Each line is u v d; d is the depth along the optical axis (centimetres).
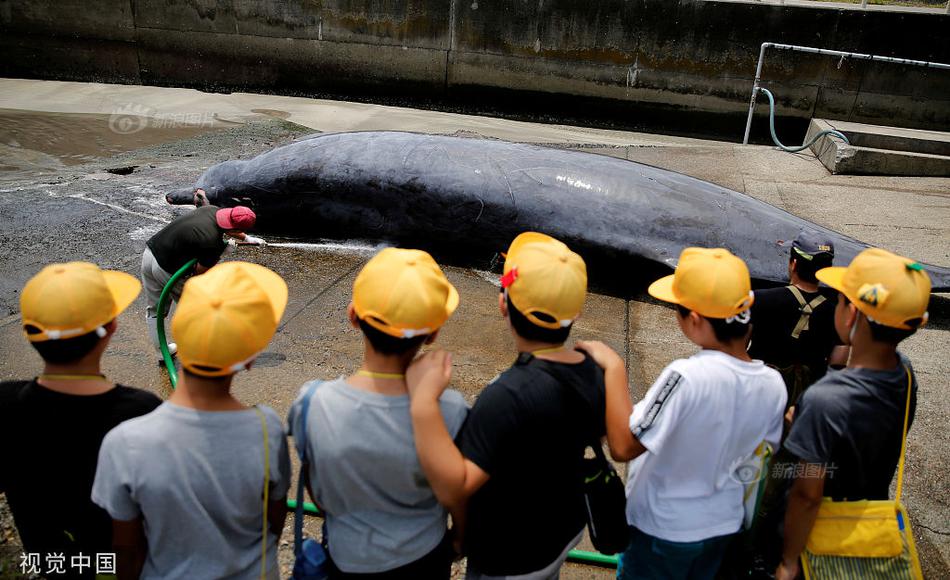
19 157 927
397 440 194
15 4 1465
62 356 202
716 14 1270
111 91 1438
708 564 228
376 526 204
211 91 1511
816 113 1294
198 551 193
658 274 564
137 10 1466
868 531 213
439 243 622
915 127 1252
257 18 1442
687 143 1302
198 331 179
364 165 613
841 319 221
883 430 210
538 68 1381
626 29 1317
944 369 459
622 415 210
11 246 617
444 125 1298
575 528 215
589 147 969
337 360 448
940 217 734
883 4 1312
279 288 230
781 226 555
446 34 1388
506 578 210
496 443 193
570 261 202
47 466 206
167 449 183
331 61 1455
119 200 738
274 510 212
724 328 214
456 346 475
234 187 654
